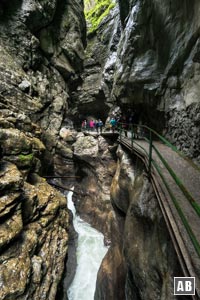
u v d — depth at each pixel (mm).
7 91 15141
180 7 8633
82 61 28641
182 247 3377
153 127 13703
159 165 7012
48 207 8938
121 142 13008
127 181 10016
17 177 7312
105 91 27078
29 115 17031
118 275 9094
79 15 27359
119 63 17312
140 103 14039
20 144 9203
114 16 29641
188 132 8117
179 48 8875
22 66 18312
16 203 6836
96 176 18234
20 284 5336
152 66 11641
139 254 6008
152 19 11188
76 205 20359
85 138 20922
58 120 21547
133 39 13039
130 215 7883
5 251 5805
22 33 18484
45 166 18031
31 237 6957
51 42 22594
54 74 23688
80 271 12812
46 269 6859
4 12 17703
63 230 9375
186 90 8461
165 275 4121
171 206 4531
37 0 19109
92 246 14734
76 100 31609
